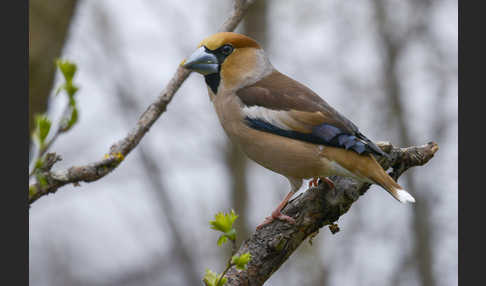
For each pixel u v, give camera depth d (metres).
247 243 6.00
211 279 4.58
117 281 16.91
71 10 8.05
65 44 8.09
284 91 7.16
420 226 13.74
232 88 7.40
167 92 6.09
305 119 6.78
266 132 7.00
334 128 6.66
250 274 5.79
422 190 13.98
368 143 6.45
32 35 7.72
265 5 13.93
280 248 5.95
